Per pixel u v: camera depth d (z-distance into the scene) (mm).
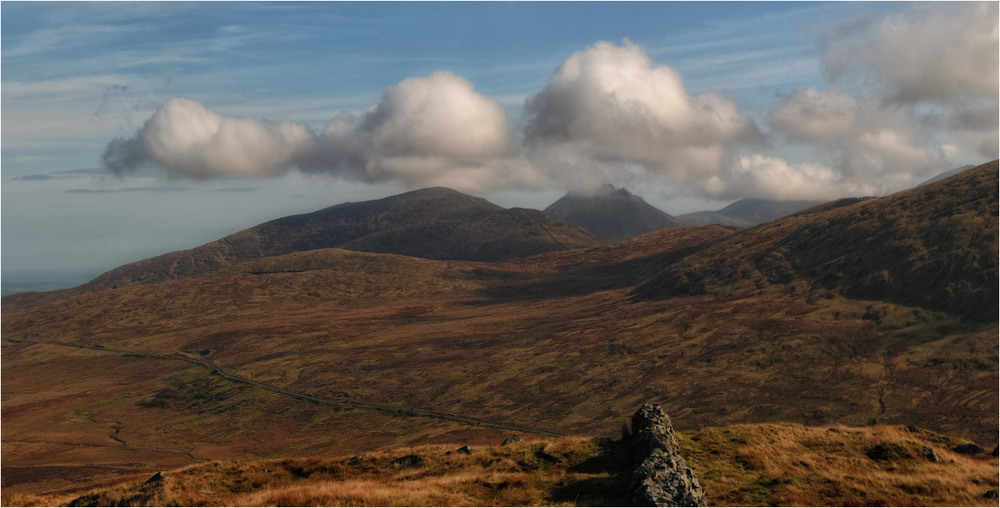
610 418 135625
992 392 116938
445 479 37531
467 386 171750
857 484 36344
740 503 33281
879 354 146875
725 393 140250
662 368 163250
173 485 38812
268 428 155250
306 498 33062
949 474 39688
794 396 134000
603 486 34219
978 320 148625
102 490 40469
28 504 39875
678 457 34656
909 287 174250
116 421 169750
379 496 33344
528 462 40344
